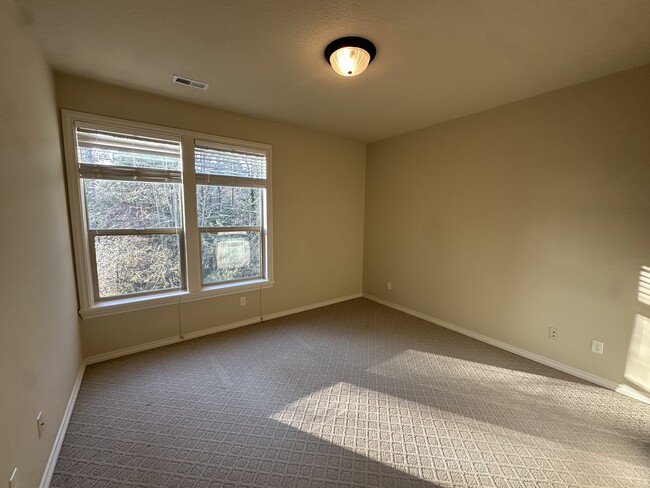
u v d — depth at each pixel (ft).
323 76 7.95
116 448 5.74
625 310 7.64
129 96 8.83
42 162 6.03
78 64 7.32
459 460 5.58
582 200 8.23
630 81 7.31
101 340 9.00
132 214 9.42
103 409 6.86
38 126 5.91
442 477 5.22
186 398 7.31
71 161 8.05
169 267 10.24
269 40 6.32
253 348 10.02
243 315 12.01
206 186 10.76
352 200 15.07
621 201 7.59
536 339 9.36
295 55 6.91
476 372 8.66
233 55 6.93
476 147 10.64
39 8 5.20
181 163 9.98
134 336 9.56
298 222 13.21
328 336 11.06
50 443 5.28
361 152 15.14
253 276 12.31
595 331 8.16
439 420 6.64
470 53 6.77
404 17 5.54
